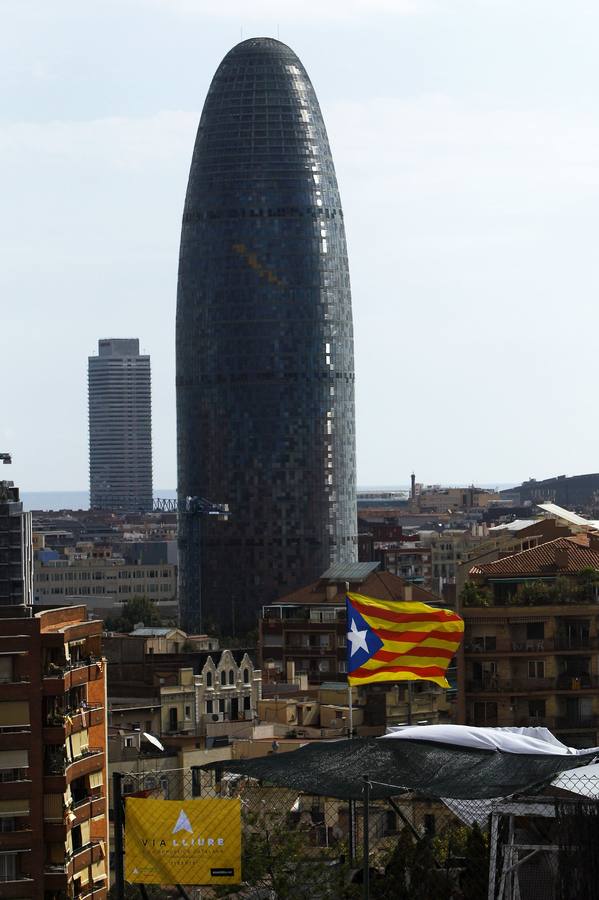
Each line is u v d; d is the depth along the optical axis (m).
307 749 181.25
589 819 154.75
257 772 178.38
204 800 167.50
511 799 164.25
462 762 174.00
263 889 189.62
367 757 177.88
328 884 182.88
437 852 187.88
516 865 157.62
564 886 155.00
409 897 174.25
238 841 166.62
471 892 170.25
